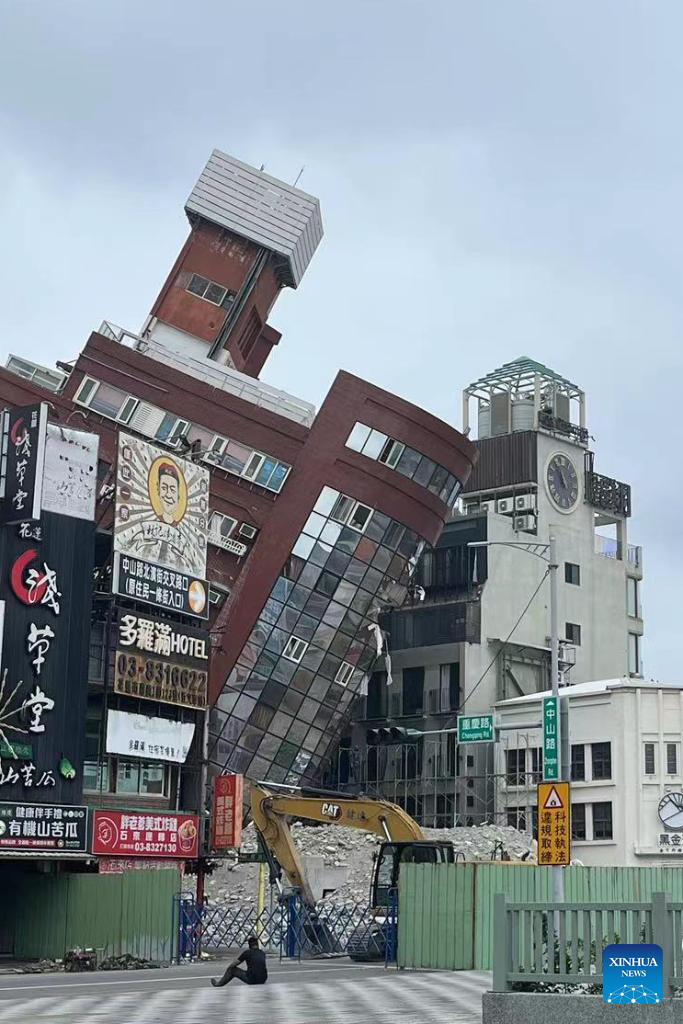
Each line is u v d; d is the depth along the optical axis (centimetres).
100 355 8256
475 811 8850
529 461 10312
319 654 8262
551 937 2159
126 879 4753
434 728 9338
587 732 8262
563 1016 2064
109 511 7594
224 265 9181
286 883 6981
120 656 5562
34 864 5134
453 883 4347
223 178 9294
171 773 5872
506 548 9844
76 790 5066
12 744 4866
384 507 8394
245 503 8250
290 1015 2664
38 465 4897
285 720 8169
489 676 9450
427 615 9619
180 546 6009
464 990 3350
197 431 8281
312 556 8288
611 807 8056
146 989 3538
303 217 9300
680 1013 2039
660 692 8100
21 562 4994
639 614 11031
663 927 2100
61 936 4822
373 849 7606
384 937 4709
